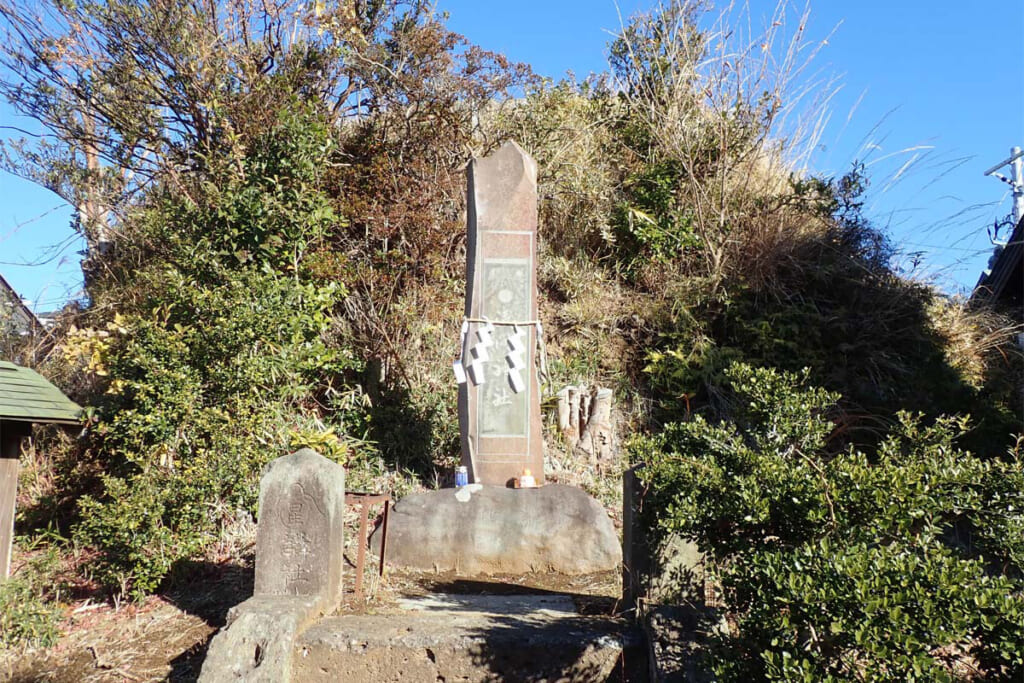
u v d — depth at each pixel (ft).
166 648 16.99
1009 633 9.73
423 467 26.96
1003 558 11.91
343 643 14.43
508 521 20.81
